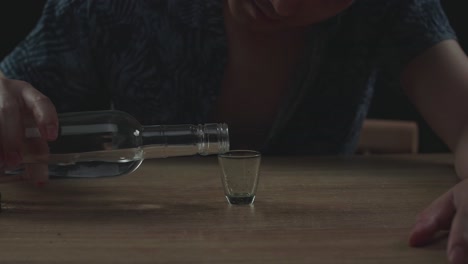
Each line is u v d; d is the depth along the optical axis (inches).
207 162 46.8
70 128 36.4
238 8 42.6
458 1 90.2
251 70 50.9
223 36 50.2
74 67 52.0
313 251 28.0
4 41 86.0
